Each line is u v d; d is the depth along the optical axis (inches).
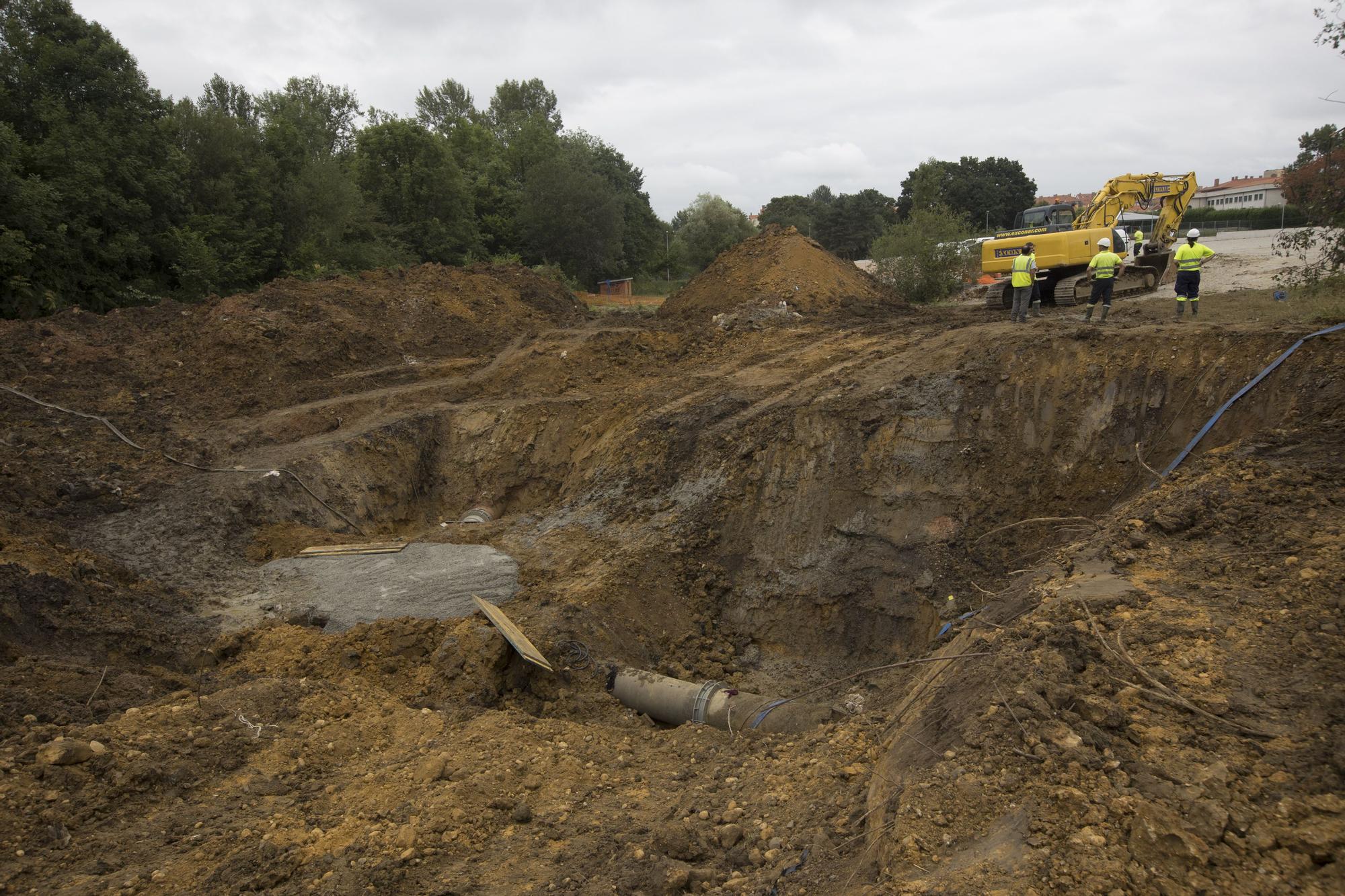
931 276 1137.4
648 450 583.8
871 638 463.8
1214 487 301.4
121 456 579.2
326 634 433.4
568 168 1891.0
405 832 233.8
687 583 504.1
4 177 850.8
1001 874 153.9
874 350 619.2
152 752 281.4
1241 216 2406.5
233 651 414.6
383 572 494.0
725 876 199.8
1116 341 465.1
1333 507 267.1
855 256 2600.9
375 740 319.3
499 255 1819.6
